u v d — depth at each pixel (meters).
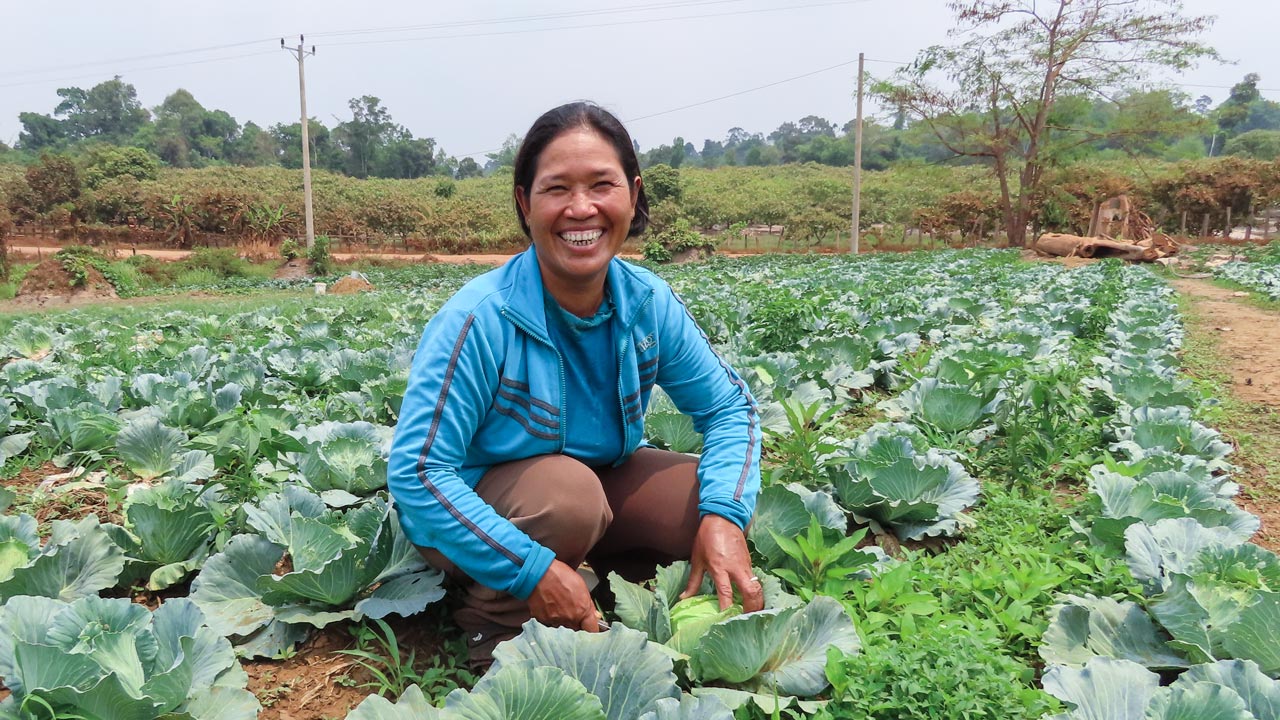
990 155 43.28
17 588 2.87
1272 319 11.88
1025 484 4.63
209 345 8.76
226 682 2.54
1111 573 3.22
